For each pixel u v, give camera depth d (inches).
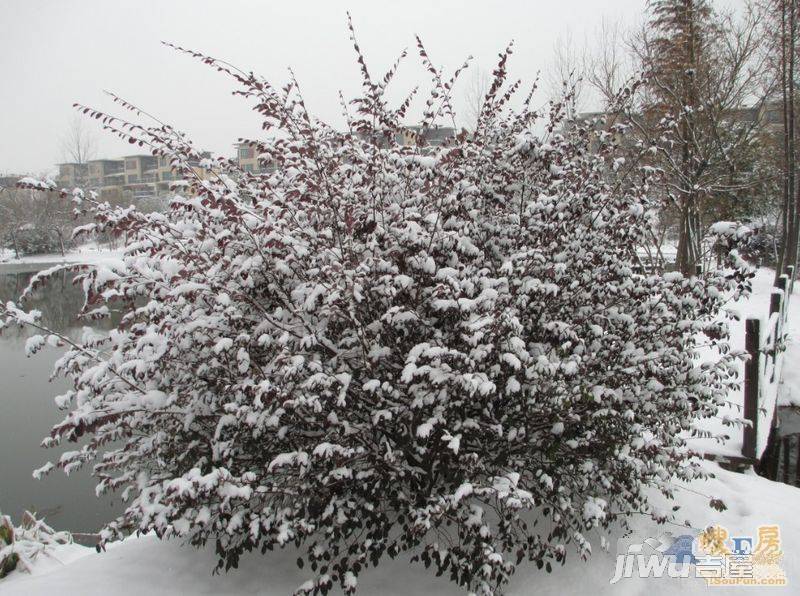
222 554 119.8
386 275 114.3
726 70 462.3
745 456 179.8
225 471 103.4
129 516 114.8
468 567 112.0
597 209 144.9
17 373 513.7
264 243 122.3
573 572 125.0
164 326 118.1
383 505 130.8
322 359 124.0
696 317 135.9
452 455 120.6
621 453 121.1
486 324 109.0
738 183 562.3
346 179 142.6
